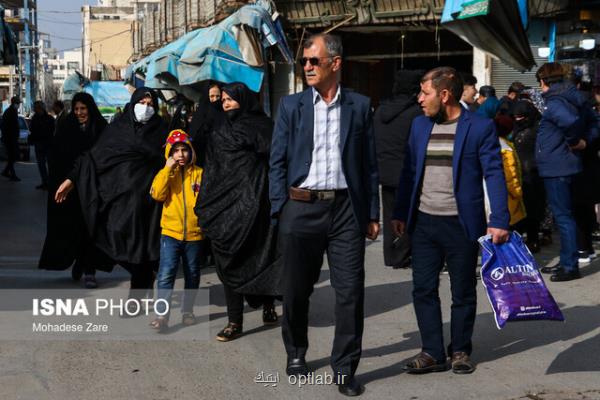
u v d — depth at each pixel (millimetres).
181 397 4691
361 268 4730
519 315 4766
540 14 13727
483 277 4840
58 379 4984
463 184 4898
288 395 4727
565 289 7402
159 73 16750
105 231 6520
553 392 4762
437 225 4969
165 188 5910
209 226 5707
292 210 4723
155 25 30422
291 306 4902
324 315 6562
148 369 5191
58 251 7605
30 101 62625
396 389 4824
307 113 4684
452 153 4918
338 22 17469
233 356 5484
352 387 4707
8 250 9711
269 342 5824
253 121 5828
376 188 4824
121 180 6504
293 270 4812
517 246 4926
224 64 15156
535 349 5613
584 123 7562
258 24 15430
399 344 5770
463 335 5090
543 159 7695
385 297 7172
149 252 6398
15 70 62312
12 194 16266
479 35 12461
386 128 7859
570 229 7711
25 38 62594
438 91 4930
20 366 5227
